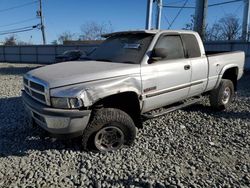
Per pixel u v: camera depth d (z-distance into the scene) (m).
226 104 6.85
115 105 4.43
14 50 39.62
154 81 4.61
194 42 5.69
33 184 3.46
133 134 4.39
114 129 4.22
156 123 5.72
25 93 4.65
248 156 4.32
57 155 4.22
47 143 4.65
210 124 5.79
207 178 3.63
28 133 5.14
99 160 4.03
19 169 3.83
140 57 4.63
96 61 4.88
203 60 5.74
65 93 3.71
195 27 18.97
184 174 3.73
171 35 5.17
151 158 4.16
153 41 4.80
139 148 4.47
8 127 5.50
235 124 5.83
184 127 5.54
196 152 4.41
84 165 3.90
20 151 4.37
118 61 4.77
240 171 3.84
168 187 3.40
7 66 28.34
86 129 4.02
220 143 4.81
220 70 6.31
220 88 6.46
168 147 4.56
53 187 3.40
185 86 5.32
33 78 4.18
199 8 18.53
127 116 4.26
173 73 4.95
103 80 4.00
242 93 9.32
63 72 4.14
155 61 4.65
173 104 5.70
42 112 3.81
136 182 3.50
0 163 3.99
